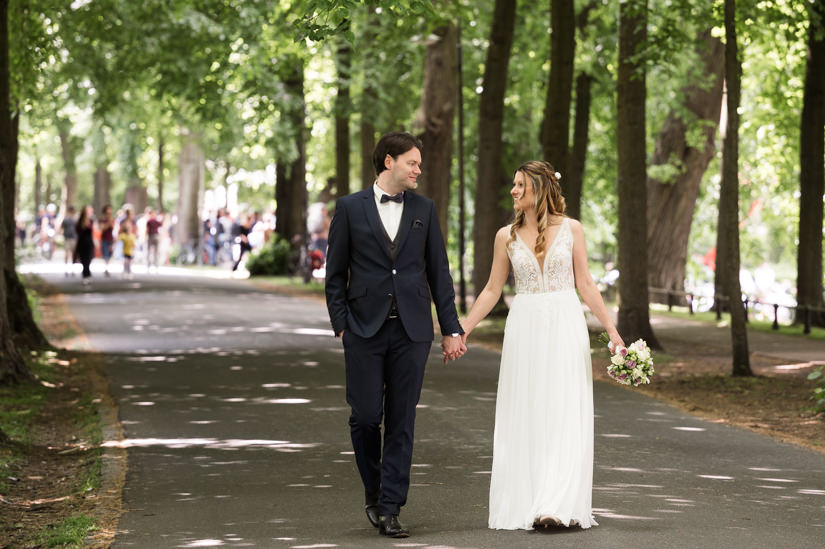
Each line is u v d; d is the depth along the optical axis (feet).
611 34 115.65
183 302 107.76
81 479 34.68
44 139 230.07
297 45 108.88
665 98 122.72
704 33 118.11
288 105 119.44
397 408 26.37
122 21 107.45
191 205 207.41
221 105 115.24
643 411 49.32
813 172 99.35
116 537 26.48
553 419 26.58
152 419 45.14
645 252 78.28
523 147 132.77
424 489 31.99
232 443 39.86
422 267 26.55
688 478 33.78
